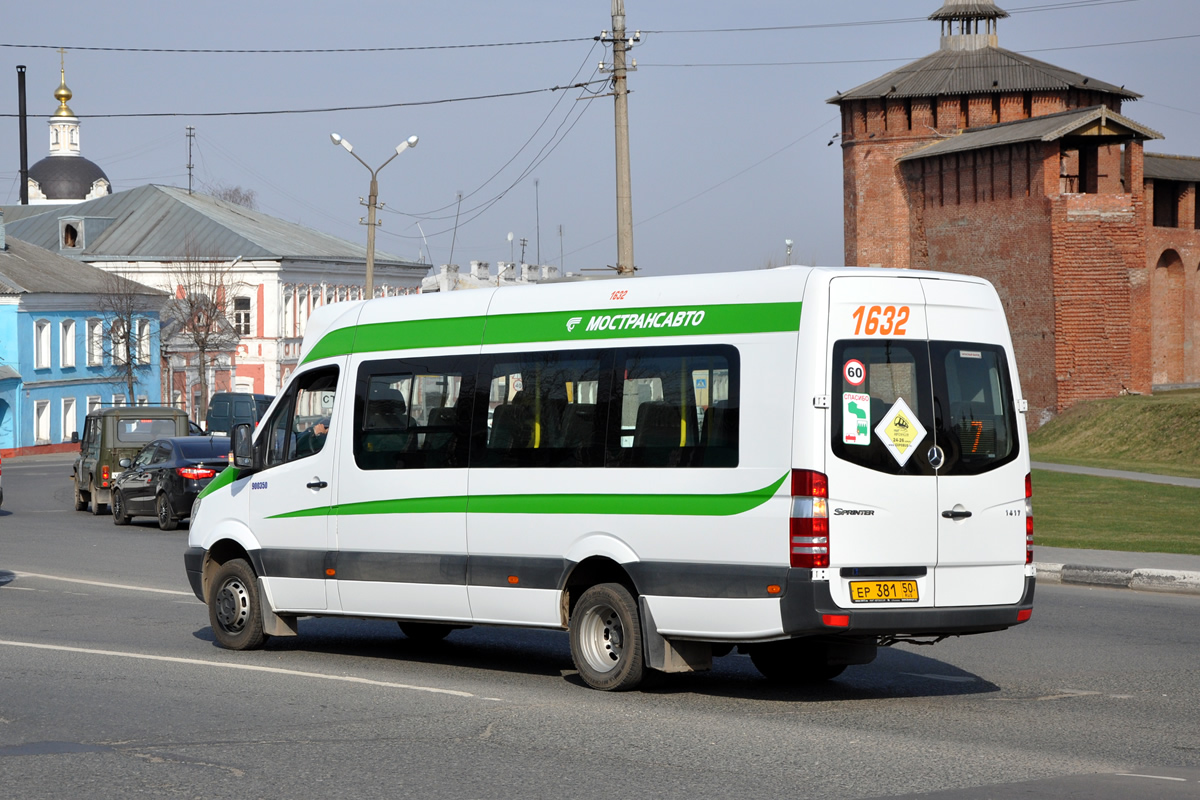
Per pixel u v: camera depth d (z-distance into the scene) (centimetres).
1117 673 1070
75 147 11219
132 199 8556
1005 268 5484
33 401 6594
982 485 927
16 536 2450
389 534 1098
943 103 6122
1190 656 1152
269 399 5794
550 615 1005
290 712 905
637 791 694
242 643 1199
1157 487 3041
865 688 1010
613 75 2638
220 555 1245
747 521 901
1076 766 748
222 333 7531
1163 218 6309
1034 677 1054
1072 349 5181
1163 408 4512
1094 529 2236
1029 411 5347
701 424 934
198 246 7962
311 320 1205
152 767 746
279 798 682
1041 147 5247
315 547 1150
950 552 913
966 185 5722
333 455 1144
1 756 773
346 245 9181
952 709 924
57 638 1266
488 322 1063
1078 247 5194
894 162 6203
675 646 958
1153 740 820
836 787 700
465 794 688
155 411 3084
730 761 760
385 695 968
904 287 917
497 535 1031
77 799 680
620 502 965
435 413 1083
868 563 888
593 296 1008
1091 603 1508
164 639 1268
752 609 898
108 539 2392
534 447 1018
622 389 977
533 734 834
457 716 891
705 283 954
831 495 880
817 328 890
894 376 907
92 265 7669
